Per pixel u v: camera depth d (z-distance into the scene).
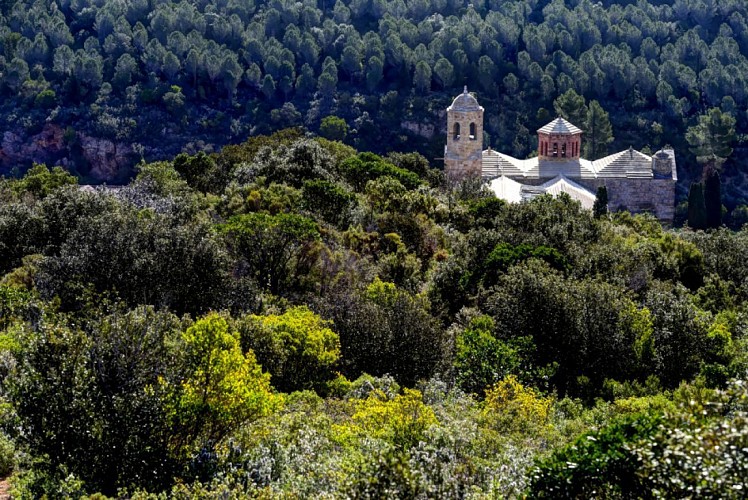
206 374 46.12
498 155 174.62
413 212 117.19
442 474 41.97
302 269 88.44
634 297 89.56
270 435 47.38
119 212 85.81
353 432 50.25
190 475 43.56
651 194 175.62
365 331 72.88
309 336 65.75
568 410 65.56
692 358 78.06
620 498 36.06
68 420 43.03
